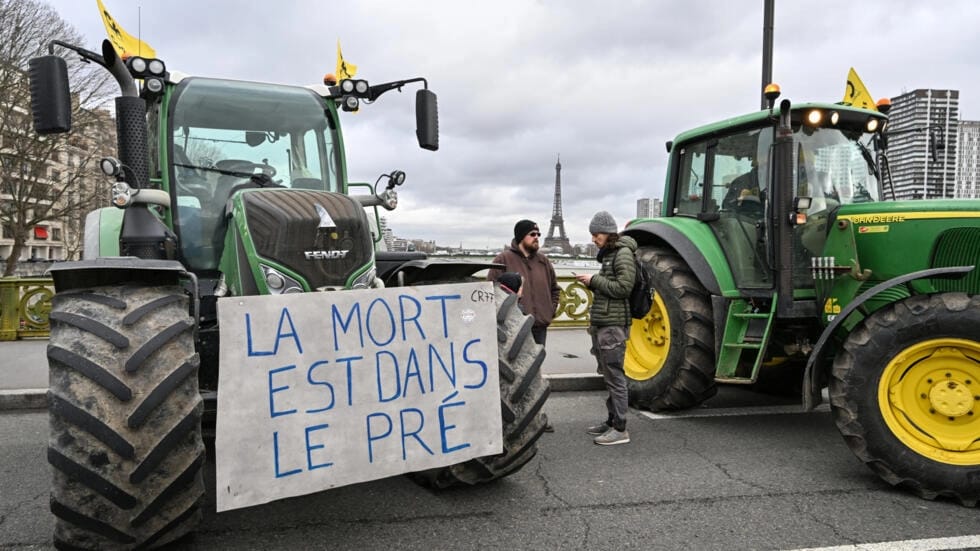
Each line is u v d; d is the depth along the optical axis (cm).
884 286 361
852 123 513
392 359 287
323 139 430
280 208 307
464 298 308
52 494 230
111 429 228
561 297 1000
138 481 231
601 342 454
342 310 278
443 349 299
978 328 330
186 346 251
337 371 274
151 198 341
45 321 874
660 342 562
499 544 292
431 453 292
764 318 495
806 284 491
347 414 275
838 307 457
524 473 390
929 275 349
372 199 415
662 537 300
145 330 246
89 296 254
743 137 538
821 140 506
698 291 520
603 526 312
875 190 522
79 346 237
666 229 562
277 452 259
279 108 418
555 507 335
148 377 238
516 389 321
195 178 387
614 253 452
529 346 336
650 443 456
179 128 387
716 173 567
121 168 323
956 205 414
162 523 243
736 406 576
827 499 346
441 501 343
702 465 405
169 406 238
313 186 422
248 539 295
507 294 351
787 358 513
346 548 287
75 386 231
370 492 356
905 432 347
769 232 493
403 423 287
